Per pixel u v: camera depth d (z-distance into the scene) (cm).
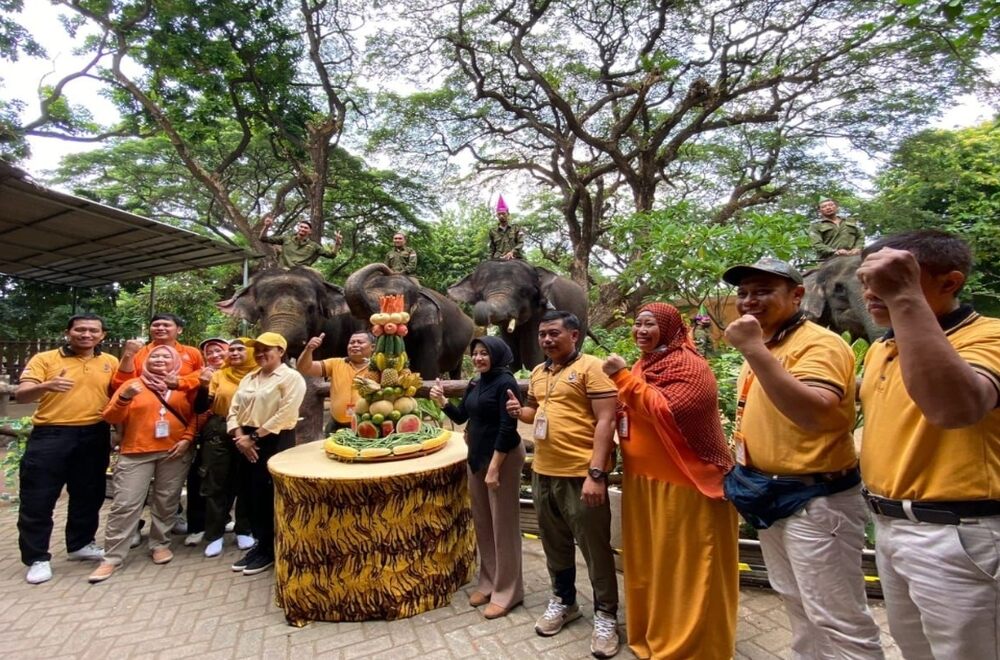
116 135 1291
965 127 1546
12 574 351
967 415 122
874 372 162
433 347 625
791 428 181
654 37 1257
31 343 1023
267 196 1933
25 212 708
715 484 219
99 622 289
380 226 1816
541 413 262
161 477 371
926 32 1056
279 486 289
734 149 1611
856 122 1395
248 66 1186
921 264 141
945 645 139
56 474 352
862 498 183
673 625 225
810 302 710
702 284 607
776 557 199
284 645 265
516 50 1227
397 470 286
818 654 193
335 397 384
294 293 582
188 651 261
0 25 927
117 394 351
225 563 367
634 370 242
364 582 282
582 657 249
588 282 1341
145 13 1088
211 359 424
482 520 299
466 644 262
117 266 1031
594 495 237
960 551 135
